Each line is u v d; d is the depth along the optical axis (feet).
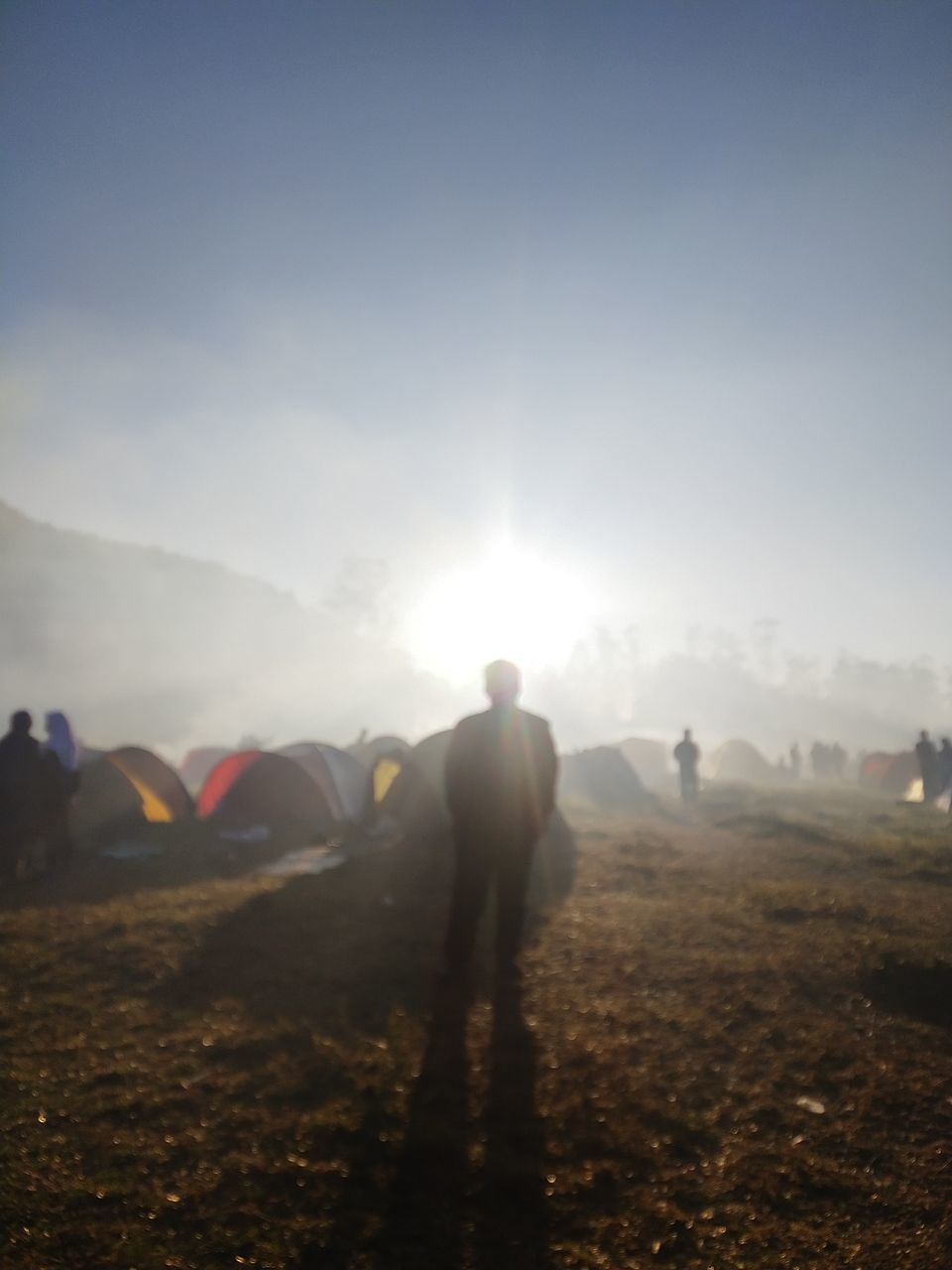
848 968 25.98
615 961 26.11
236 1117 16.56
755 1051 20.52
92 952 25.90
